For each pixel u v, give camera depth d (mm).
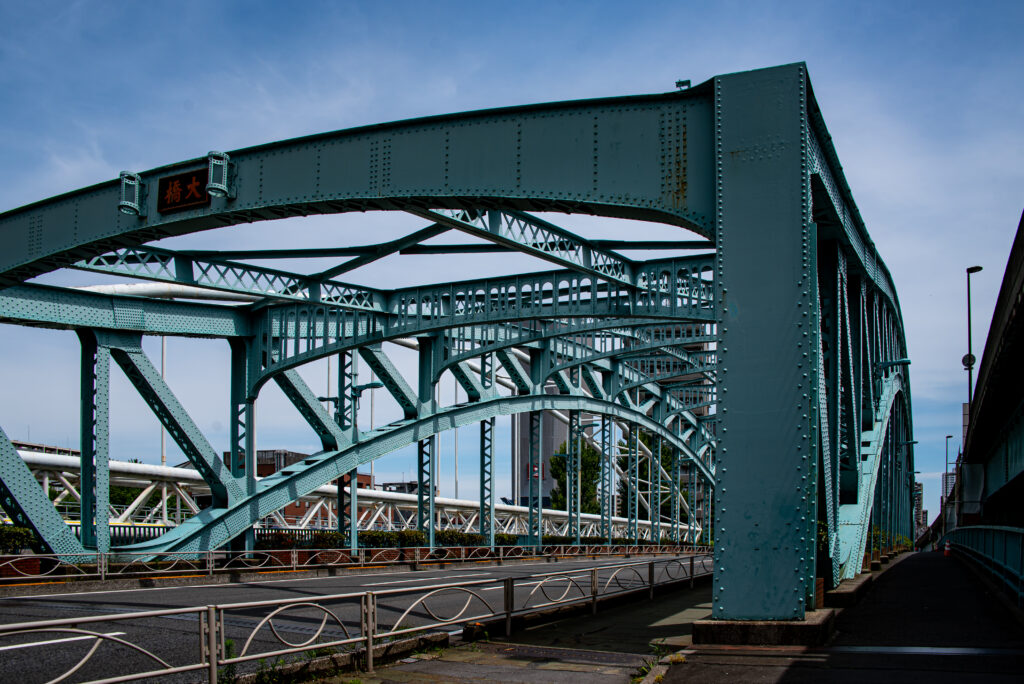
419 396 36594
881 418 23594
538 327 40969
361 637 10703
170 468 39844
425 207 15758
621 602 18812
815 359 11852
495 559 39438
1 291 24375
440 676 10203
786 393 11859
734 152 12531
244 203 17438
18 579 21844
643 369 54094
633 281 26188
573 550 46062
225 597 20109
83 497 26438
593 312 27453
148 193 18844
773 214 12211
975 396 38062
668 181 13148
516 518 72188
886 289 24875
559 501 79062
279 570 28594
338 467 32750
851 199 15695
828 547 15359
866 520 20906
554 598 19938
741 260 12273
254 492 30469
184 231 18953
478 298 29781
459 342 36531
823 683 8961
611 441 48500
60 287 25812
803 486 11641
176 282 23578
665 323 33531
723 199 12484
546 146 14094
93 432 26641
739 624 11422
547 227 20734
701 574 27109
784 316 11992
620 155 13516
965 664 9961
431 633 13008
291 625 15031
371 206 16344
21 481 24453
